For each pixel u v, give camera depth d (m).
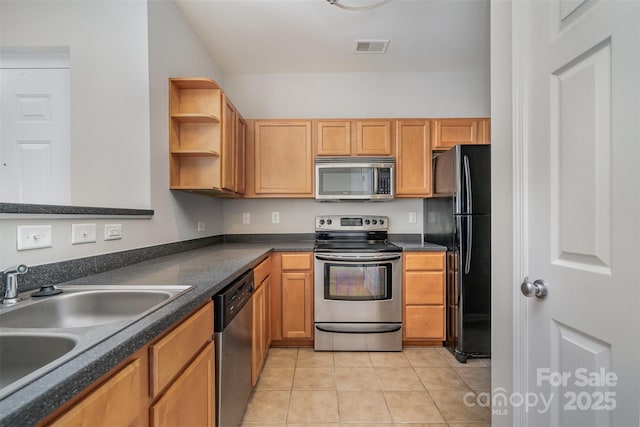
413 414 1.68
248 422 1.61
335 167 2.71
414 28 2.36
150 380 0.76
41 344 0.70
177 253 2.07
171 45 1.99
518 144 1.03
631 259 0.67
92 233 1.33
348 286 2.47
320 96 3.10
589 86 0.77
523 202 1.01
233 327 1.38
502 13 1.12
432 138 2.79
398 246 2.58
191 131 2.06
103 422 0.60
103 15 1.72
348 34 2.44
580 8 0.80
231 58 2.79
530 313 0.99
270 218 3.10
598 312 0.75
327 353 2.44
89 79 1.72
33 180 1.76
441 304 2.51
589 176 0.77
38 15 1.72
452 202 2.38
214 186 2.05
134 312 1.08
